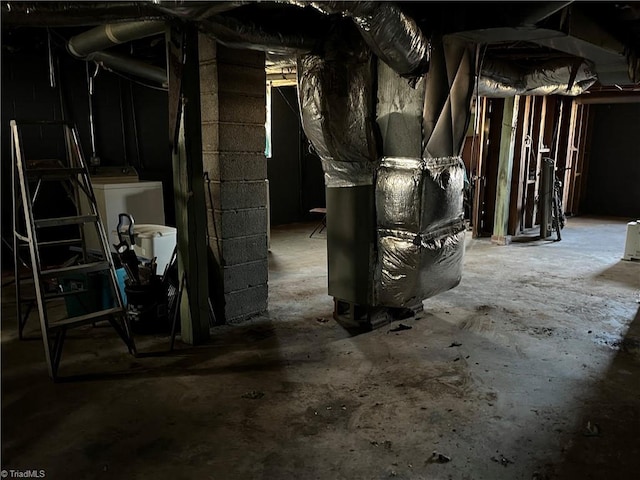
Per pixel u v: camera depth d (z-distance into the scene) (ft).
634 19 10.78
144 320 11.09
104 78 17.53
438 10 9.21
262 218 12.30
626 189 30.19
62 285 11.90
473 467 6.57
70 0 6.90
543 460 6.73
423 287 10.69
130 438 7.20
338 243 11.67
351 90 10.52
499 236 21.80
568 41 9.90
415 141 9.87
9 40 15.17
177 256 10.59
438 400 8.34
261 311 12.70
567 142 27.94
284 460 6.72
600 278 16.17
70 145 16.78
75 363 9.68
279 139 26.32
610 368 9.60
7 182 16.05
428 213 10.22
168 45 9.67
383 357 10.09
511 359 10.00
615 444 7.10
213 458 6.75
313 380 9.06
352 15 6.95
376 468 6.55
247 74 11.44
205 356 10.07
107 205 14.92
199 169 10.18
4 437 7.20
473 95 11.14
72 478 6.33
